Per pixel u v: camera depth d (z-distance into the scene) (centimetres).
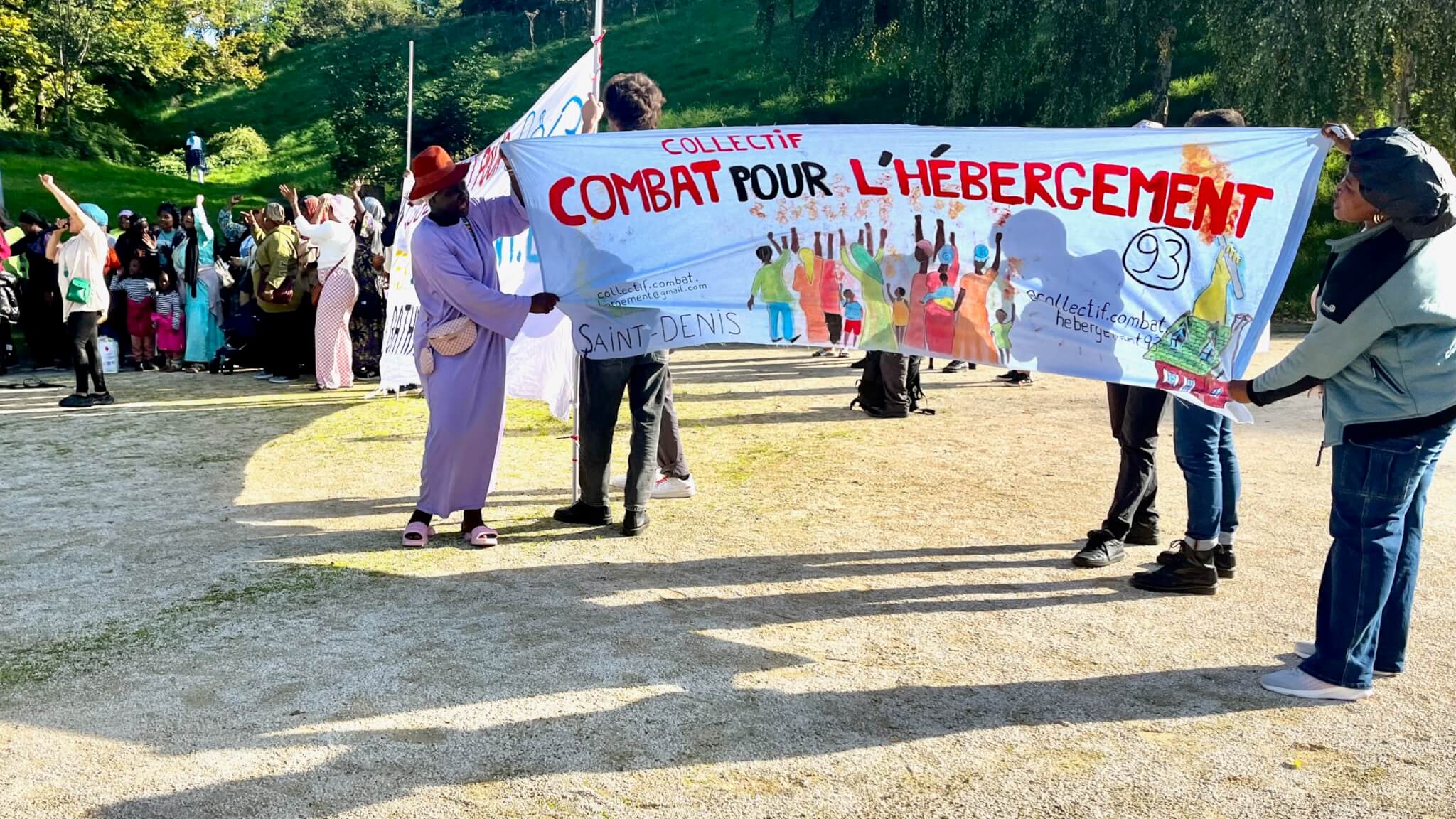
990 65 2514
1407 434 346
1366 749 325
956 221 463
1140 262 443
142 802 288
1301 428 849
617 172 484
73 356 970
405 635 410
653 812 285
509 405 974
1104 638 413
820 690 364
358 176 3794
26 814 281
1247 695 364
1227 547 482
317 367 1080
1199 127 445
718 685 366
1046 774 308
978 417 909
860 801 292
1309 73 1894
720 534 555
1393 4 1786
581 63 562
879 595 461
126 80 5069
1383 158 327
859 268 475
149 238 1267
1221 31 2055
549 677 372
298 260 1129
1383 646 380
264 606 442
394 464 723
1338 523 361
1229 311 433
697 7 5356
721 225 485
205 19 5816
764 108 3819
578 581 476
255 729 331
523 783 300
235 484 662
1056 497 634
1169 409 948
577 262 495
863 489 653
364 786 297
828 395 1036
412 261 509
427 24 6225
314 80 5716
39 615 432
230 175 4481
